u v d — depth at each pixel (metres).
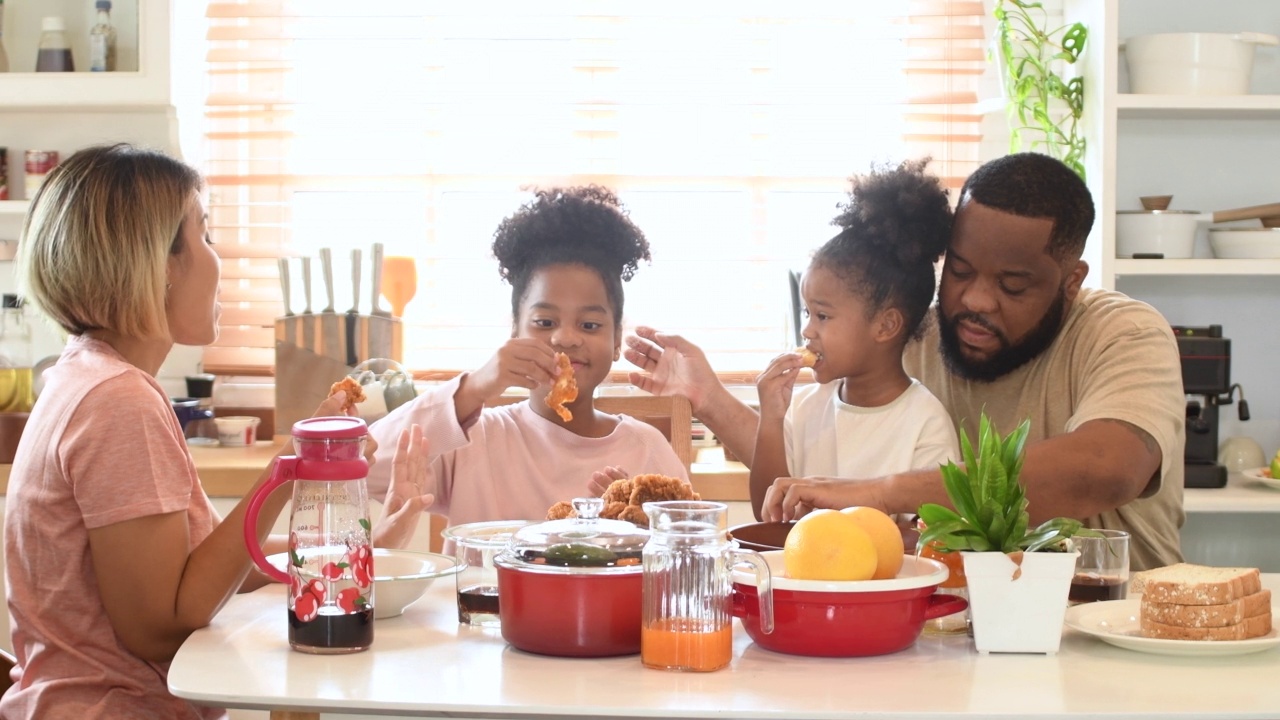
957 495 1.16
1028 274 1.74
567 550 1.10
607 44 2.87
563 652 1.09
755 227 2.93
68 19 2.67
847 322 1.82
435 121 2.90
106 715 1.27
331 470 1.12
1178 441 1.81
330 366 2.58
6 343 2.53
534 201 1.94
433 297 2.90
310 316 2.57
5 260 2.78
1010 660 1.11
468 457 1.83
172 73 2.64
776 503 1.47
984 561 1.12
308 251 2.87
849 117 2.90
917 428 1.81
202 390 2.77
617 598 1.09
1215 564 2.69
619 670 1.06
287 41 2.88
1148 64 2.55
